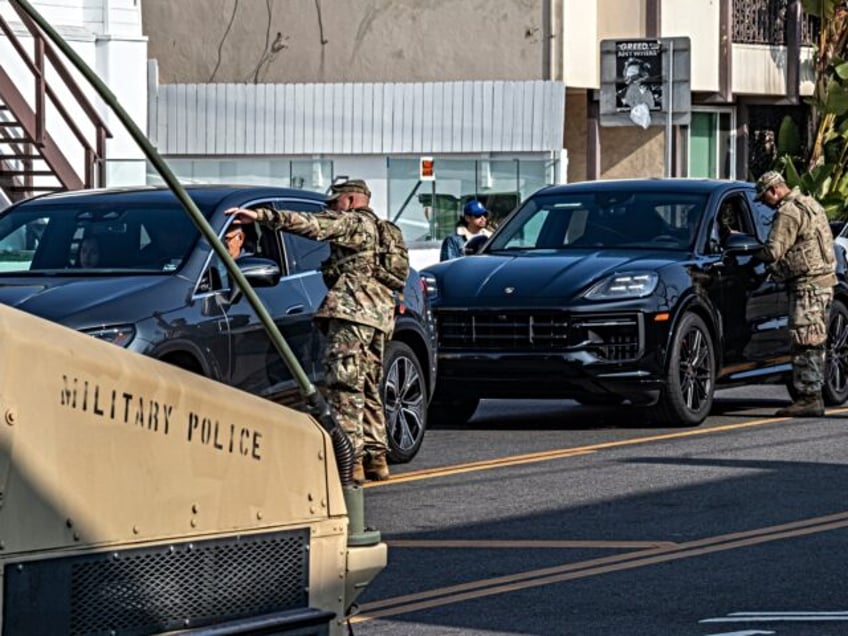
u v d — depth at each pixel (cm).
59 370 675
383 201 5028
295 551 779
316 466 790
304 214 1648
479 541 1517
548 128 4975
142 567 709
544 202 2530
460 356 2280
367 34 5209
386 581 1355
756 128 5872
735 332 2433
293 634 771
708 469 1928
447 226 4969
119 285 1641
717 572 1379
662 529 1567
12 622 660
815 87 5366
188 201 759
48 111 3719
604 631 1180
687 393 2336
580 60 5141
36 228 1778
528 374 2266
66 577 679
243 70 5309
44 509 668
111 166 3303
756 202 2561
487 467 1962
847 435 2239
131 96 3906
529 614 1237
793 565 1405
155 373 721
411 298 2041
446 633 1180
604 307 2258
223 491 745
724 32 5503
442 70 5150
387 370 1961
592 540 1517
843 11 5150
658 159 5356
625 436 2244
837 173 5209
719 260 2416
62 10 3847
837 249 2672
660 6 5253
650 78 3244
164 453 718
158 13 5356
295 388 1786
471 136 5025
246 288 784
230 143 5119
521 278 2303
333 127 5084
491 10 5103
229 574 748
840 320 2638
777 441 2177
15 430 657
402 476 1897
